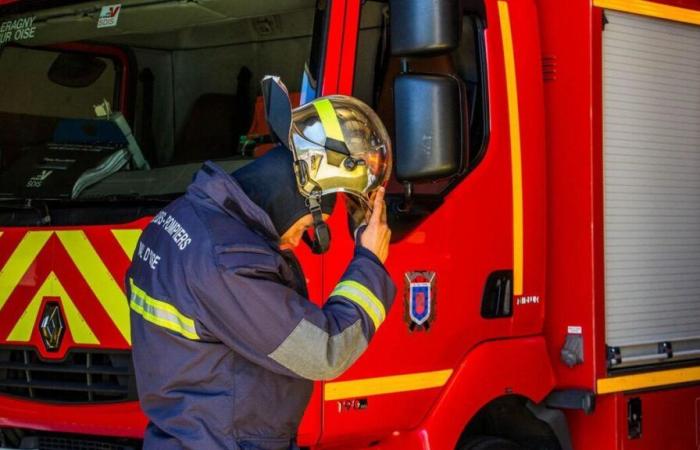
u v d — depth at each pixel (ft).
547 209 14.62
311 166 9.20
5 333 13.14
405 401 12.78
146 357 8.82
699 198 16.12
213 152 13.37
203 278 8.46
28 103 14.55
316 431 11.99
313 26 12.33
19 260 13.10
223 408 8.63
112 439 12.74
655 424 15.29
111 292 12.41
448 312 13.17
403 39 11.57
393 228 12.64
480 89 13.76
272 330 8.52
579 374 14.34
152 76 13.96
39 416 12.90
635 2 15.12
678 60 15.88
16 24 14.93
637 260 15.10
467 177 13.42
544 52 14.73
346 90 12.20
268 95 9.10
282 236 9.18
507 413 14.73
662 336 15.46
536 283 14.30
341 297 8.95
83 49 14.35
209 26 13.50
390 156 9.64
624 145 14.97
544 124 14.53
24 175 14.06
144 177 13.47
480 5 13.87
